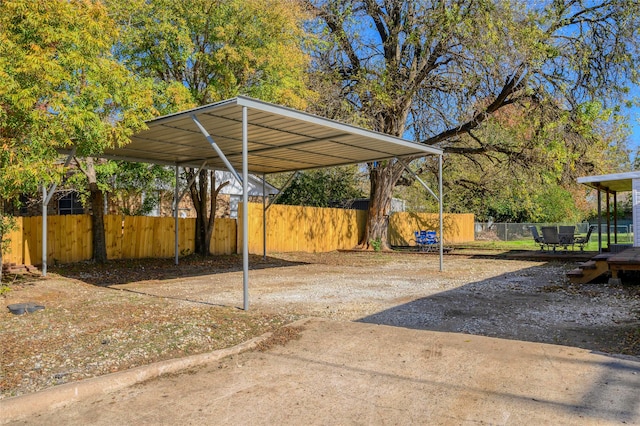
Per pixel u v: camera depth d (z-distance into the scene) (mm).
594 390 3779
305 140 10609
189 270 13148
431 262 15812
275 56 13195
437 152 12352
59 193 17797
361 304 7781
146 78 11992
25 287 9320
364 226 23078
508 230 29609
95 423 3418
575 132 16156
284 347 5199
